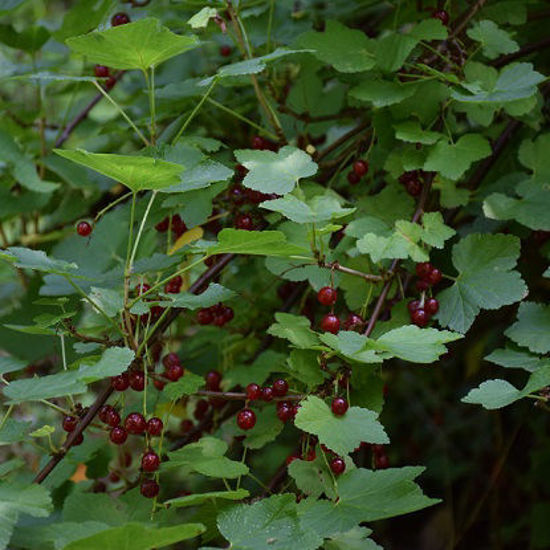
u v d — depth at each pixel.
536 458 1.24
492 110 1.03
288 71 1.15
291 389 0.98
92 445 1.04
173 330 1.15
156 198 1.02
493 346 1.16
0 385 1.15
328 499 0.93
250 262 1.11
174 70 1.17
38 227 1.19
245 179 0.96
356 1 1.13
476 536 1.31
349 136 1.05
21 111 1.15
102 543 0.85
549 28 1.13
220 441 0.96
